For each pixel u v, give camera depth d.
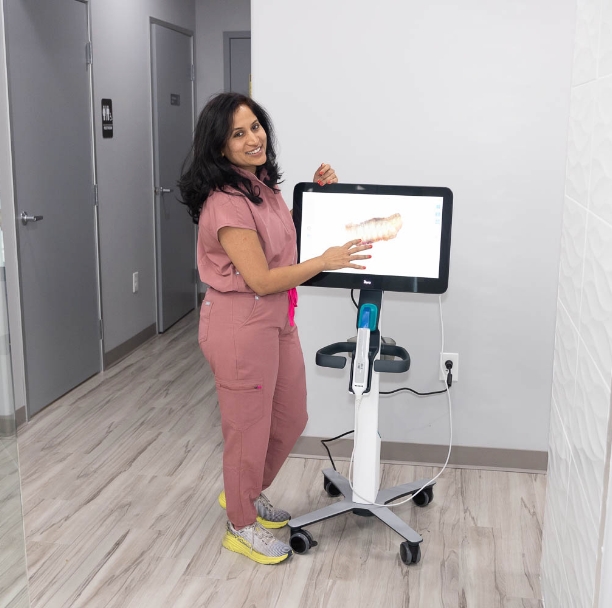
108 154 4.57
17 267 3.59
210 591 2.32
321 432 3.22
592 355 1.45
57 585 2.34
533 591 2.32
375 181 2.94
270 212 2.31
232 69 6.25
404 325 3.06
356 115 2.89
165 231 5.52
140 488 2.99
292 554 2.52
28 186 3.68
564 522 1.74
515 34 2.76
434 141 2.88
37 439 3.48
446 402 3.11
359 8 2.81
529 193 2.88
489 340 3.03
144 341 5.21
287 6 2.84
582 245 1.58
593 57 1.50
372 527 2.70
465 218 2.92
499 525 2.70
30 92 3.67
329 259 2.26
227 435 2.39
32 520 2.73
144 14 5.07
